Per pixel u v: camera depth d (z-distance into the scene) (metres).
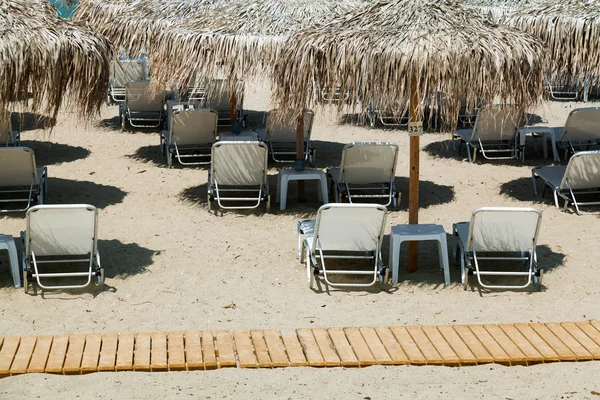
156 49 10.08
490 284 7.75
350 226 7.46
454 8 8.20
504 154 12.70
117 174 11.52
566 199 9.81
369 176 9.94
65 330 6.77
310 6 9.99
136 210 9.93
